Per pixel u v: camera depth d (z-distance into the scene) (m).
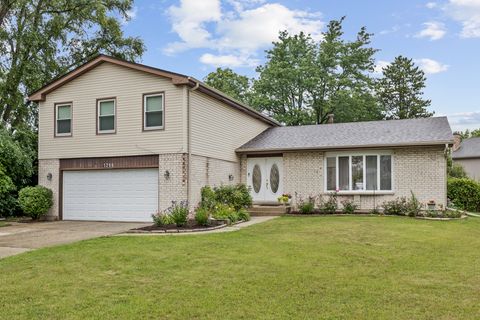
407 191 17.06
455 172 30.20
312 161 18.59
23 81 22.53
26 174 17.91
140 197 15.98
